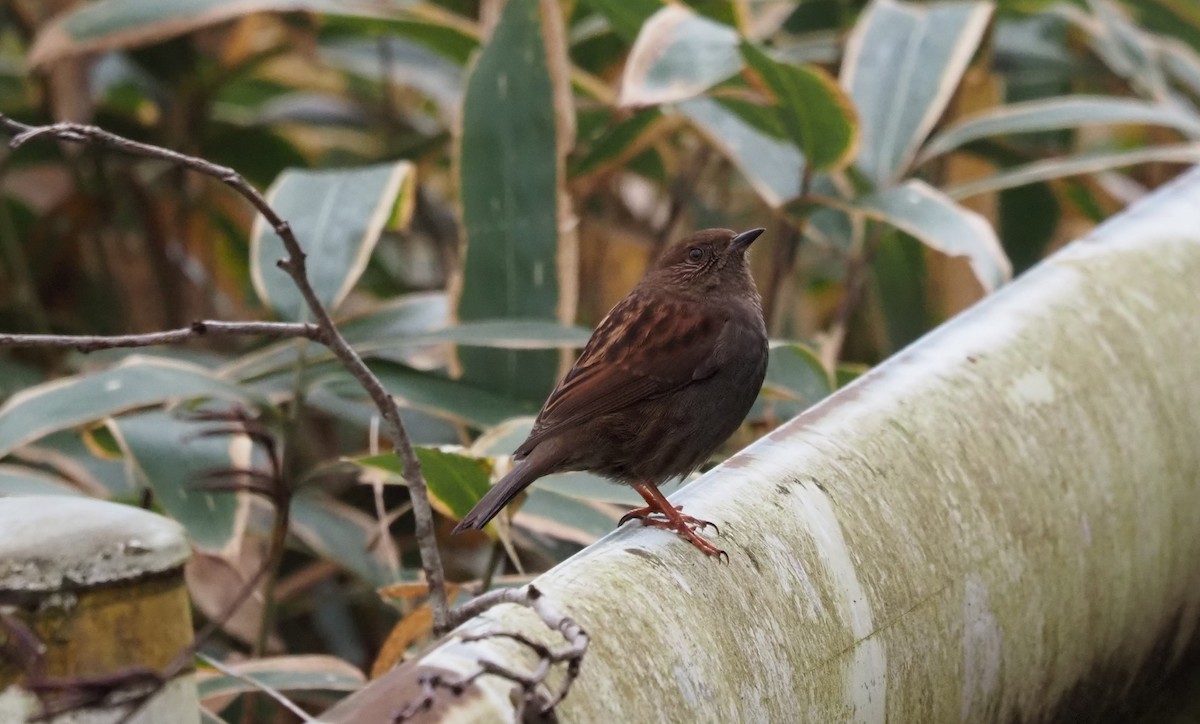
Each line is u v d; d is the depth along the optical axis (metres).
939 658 4.55
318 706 7.04
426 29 8.86
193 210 10.48
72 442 7.24
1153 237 6.46
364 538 7.21
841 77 8.59
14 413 6.10
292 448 6.39
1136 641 5.73
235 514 6.25
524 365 7.21
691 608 3.80
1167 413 5.75
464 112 7.46
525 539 7.33
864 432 4.71
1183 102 11.39
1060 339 5.55
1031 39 10.97
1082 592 5.21
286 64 11.56
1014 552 4.86
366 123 11.62
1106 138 13.28
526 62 7.43
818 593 4.15
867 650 4.24
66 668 3.12
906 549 4.49
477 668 3.27
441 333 6.70
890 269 9.02
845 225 8.37
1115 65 9.94
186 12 8.00
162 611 3.23
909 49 8.57
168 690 3.23
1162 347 5.88
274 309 6.92
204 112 10.20
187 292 10.60
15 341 4.07
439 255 10.66
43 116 9.88
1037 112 8.55
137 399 6.13
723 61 6.81
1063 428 5.25
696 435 6.14
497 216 7.39
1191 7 10.91
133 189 10.04
